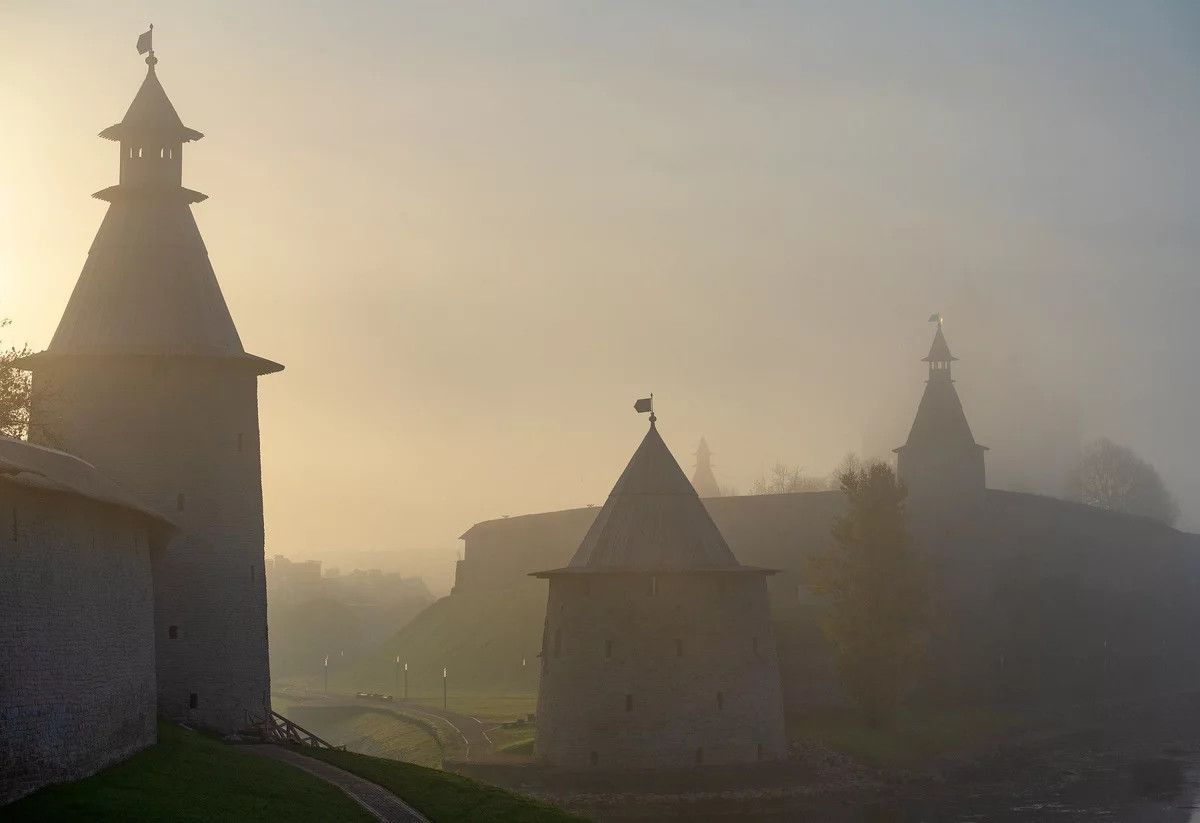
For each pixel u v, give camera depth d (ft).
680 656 226.17
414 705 357.61
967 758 262.47
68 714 102.58
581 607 230.48
